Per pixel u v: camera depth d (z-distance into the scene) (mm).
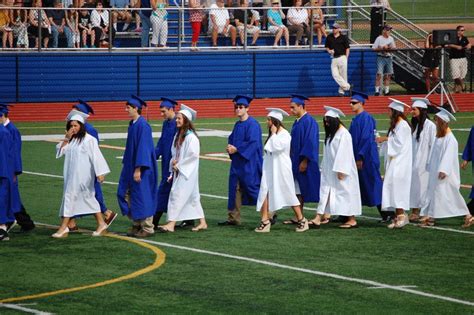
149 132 29078
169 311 21531
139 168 28797
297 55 66250
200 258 26562
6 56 60375
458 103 65875
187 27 67438
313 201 31203
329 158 30703
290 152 31312
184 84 64188
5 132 28656
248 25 66438
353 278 24531
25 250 27453
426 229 30953
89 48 62312
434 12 97250
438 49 67125
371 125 31656
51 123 58969
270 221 30938
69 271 25062
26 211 33438
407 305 22172
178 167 29906
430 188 31312
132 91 63125
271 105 64438
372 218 32938
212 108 63531
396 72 69812
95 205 29297
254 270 25266
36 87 61156
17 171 28938
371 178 31547
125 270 25188
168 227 30047
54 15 61594
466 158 31812
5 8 60812
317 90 66750
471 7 97625
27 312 21375
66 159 29156
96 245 28125
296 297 22750
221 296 22781
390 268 25641
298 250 27656
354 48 67688
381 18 68500
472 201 31812
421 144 31922
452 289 23594
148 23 63812
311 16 66875
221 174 41688
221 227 30938
